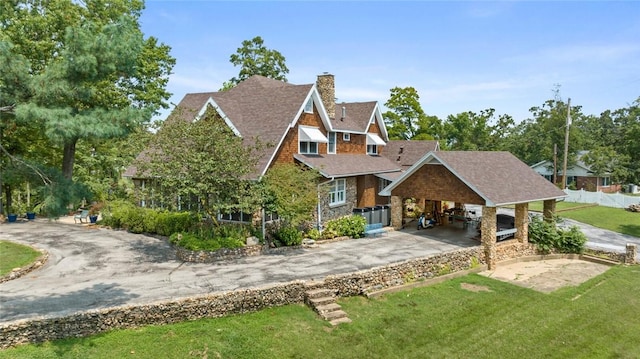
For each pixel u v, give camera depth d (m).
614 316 16.55
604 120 99.56
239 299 14.70
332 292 16.31
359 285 17.25
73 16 30.47
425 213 31.19
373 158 36.44
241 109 30.03
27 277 17.06
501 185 24.25
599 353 13.73
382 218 31.11
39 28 29.09
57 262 19.42
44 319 12.02
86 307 13.53
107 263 19.30
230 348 12.54
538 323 15.55
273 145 23.30
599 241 30.08
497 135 75.62
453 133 72.44
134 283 16.27
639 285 20.34
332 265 19.25
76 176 37.00
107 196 37.03
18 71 12.40
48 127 11.48
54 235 25.98
